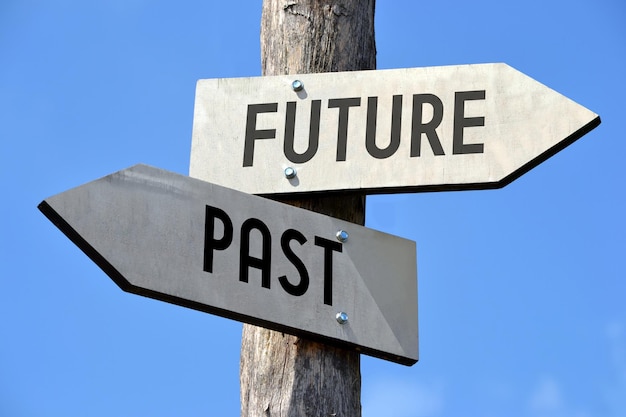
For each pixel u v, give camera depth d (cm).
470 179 419
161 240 391
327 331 412
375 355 420
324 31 467
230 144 436
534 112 423
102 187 385
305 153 431
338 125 433
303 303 411
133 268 384
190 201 401
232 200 410
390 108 433
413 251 436
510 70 430
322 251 420
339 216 439
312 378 417
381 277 426
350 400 419
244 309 399
